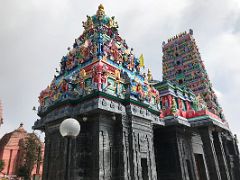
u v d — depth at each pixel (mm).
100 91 25547
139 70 35844
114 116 26891
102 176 23578
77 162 24562
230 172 41062
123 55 34406
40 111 33125
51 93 32344
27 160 58375
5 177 58031
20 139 68688
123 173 24484
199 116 37875
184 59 60312
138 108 29344
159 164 35719
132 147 26219
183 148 35781
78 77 30062
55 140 27547
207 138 36281
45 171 26938
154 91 36344
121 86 29953
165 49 66125
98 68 27750
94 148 25031
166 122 36125
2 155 65250
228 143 47219
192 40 61719
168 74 61656
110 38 36156
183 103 43906
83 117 26422
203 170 37719
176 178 33031
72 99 27531
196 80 55625
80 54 33188
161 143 36625
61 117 26812
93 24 38406
